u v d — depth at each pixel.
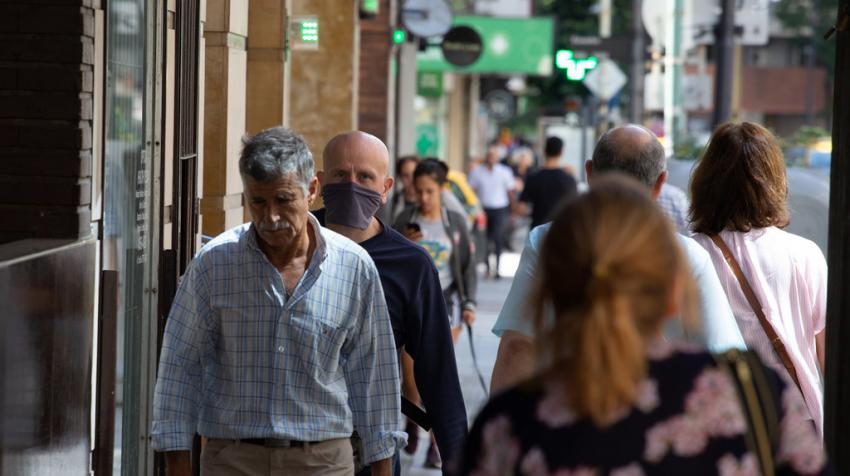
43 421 11.50
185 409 11.12
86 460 13.03
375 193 13.22
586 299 6.58
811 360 12.50
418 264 12.88
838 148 13.55
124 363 14.74
